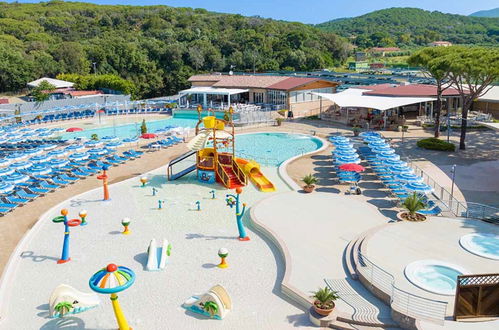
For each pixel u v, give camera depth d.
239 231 22.14
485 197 26.50
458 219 22.81
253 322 15.35
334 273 18.11
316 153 40.03
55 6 173.75
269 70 115.81
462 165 33.91
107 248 21.47
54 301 15.92
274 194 28.61
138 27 145.75
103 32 136.62
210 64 116.06
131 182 32.59
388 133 47.94
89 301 16.45
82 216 24.19
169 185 31.80
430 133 47.38
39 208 27.38
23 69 93.31
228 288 17.61
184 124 59.00
